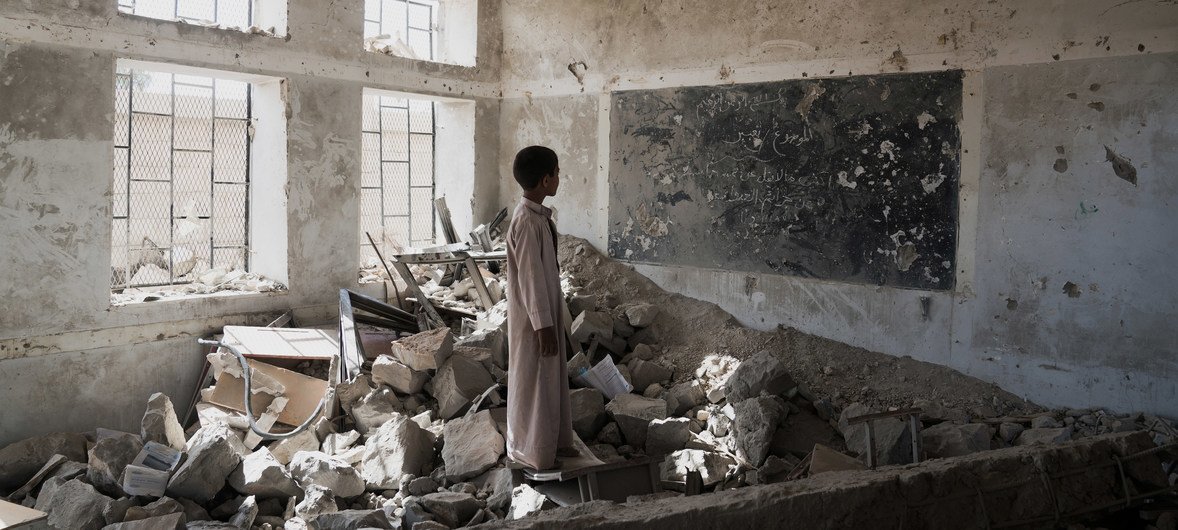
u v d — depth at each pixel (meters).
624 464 3.85
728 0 6.18
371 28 7.21
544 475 3.79
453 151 7.74
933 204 5.31
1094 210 4.73
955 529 3.05
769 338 5.90
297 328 5.90
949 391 5.18
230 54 5.64
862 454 4.46
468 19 7.54
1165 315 4.55
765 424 4.55
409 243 7.78
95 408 5.14
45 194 4.84
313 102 6.19
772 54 5.97
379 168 7.49
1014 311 5.06
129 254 5.82
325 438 4.93
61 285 4.95
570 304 6.32
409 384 5.12
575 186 7.24
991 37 5.02
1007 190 5.03
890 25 5.42
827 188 5.77
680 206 6.55
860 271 5.66
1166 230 4.51
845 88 5.63
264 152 6.23
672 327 6.27
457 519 3.81
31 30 4.70
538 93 7.45
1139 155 4.57
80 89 4.94
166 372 5.47
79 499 3.91
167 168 5.98
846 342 5.75
